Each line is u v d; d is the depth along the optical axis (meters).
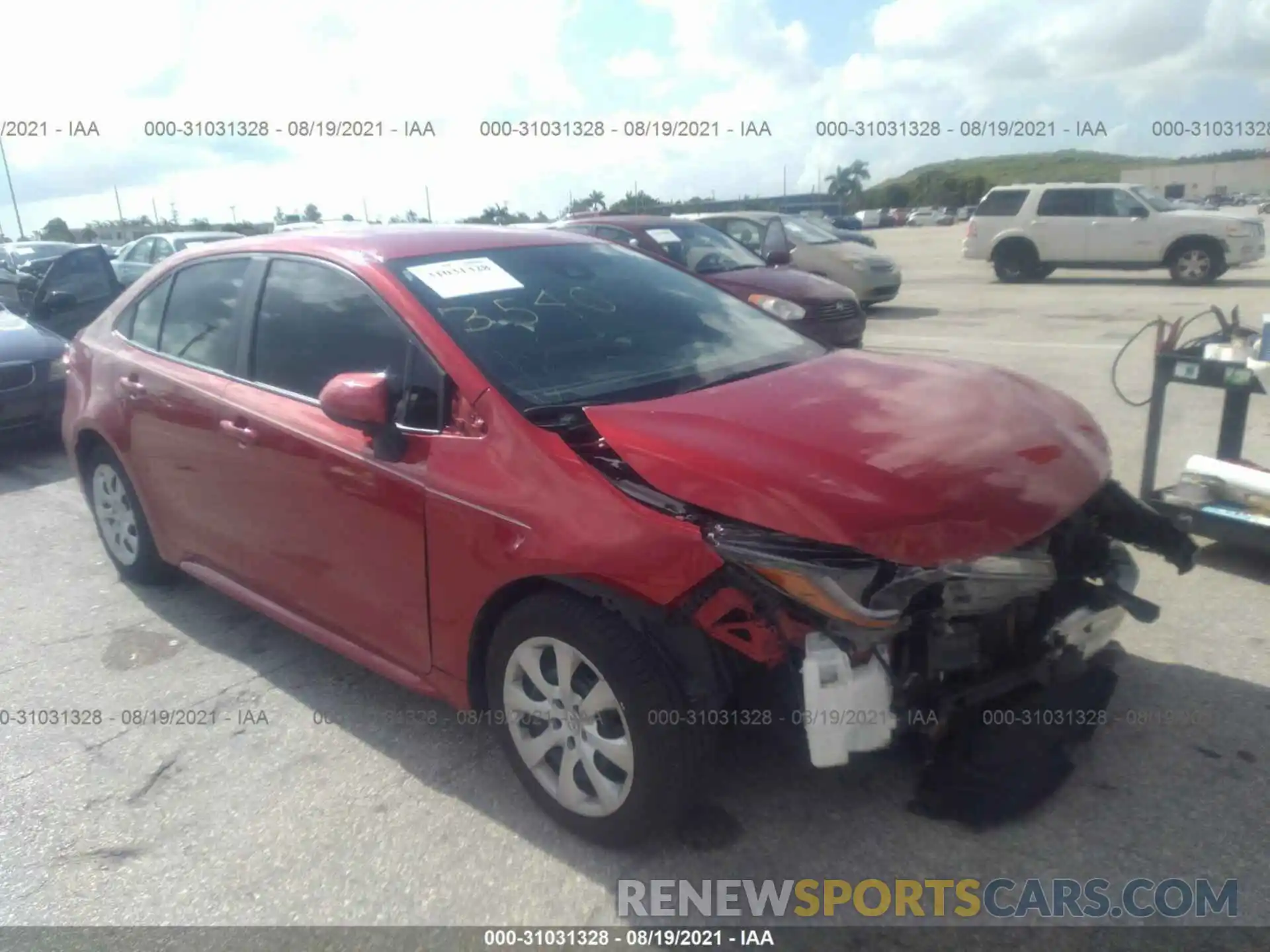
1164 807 3.07
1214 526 4.78
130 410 4.57
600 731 2.93
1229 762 3.27
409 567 3.32
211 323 4.30
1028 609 3.04
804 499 2.63
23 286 11.41
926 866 2.89
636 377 3.41
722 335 3.88
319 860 3.05
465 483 3.09
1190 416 7.66
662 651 2.76
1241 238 17.20
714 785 3.24
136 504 4.83
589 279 3.97
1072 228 18.52
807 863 2.92
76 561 5.58
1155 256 17.88
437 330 3.38
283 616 4.00
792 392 3.26
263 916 2.84
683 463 2.79
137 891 2.96
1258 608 4.34
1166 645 4.05
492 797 3.32
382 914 2.83
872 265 14.69
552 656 3.05
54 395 7.67
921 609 2.70
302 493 3.66
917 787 3.19
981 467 2.82
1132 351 10.48
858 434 2.91
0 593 5.17
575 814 3.03
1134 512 3.36
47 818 3.31
